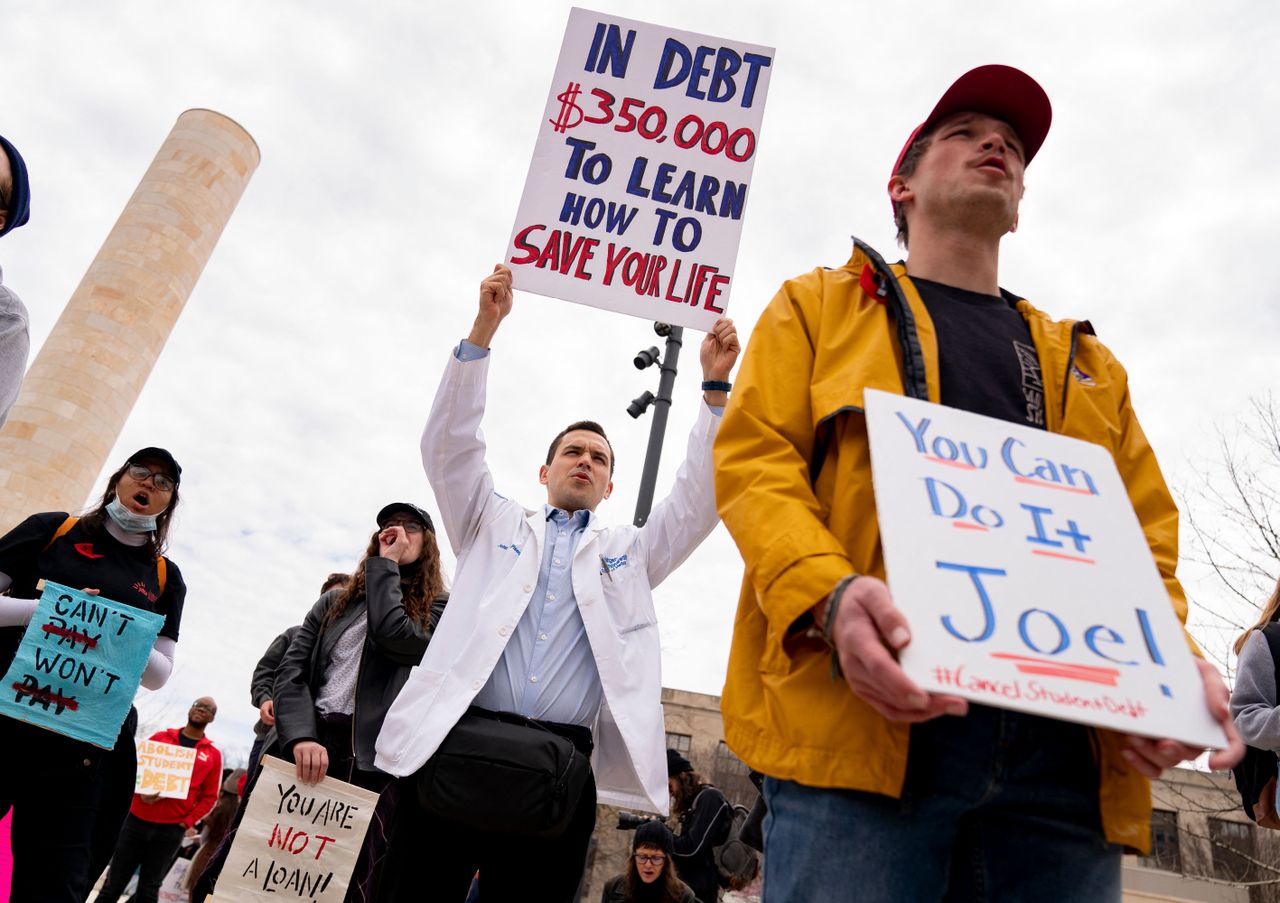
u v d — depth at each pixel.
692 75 3.61
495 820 2.51
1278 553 13.66
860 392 1.58
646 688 2.98
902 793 1.37
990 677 1.16
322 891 3.63
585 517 3.26
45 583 3.50
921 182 2.00
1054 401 1.72
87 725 3.35
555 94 3.59
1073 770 1.41
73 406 17.11
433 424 3.10
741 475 1.56
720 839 5.24
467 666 2.78
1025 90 1.97
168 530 3.94
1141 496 1.72
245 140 20.97
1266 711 2.95
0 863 3.41
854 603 1.24
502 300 3.21
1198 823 21.22
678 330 8.51
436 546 4.44
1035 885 1.41
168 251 18.92
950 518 1.32
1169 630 1.28
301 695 4.02
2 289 2.88
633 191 3.45
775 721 1.47
